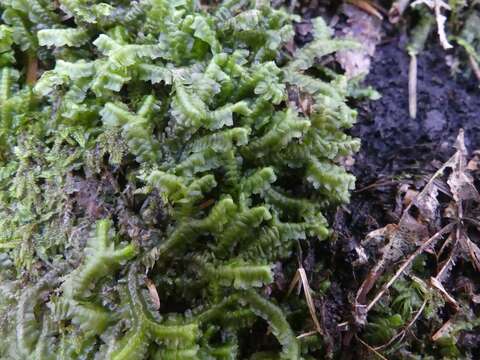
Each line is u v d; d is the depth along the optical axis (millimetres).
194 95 53
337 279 58
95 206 55
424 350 56
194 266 52
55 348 51
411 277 56
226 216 51
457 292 58
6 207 56
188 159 52
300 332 54
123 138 54
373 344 55
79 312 49
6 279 54
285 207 55
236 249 53
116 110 53
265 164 55
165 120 55
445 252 59
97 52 59
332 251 57
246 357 54
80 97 56
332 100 56
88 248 50
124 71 54
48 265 54
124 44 56
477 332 56
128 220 53
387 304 56
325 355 55
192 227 52
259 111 55
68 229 54
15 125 59
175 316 51
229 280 51
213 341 52
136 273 51
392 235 57
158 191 52
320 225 53
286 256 54
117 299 51
